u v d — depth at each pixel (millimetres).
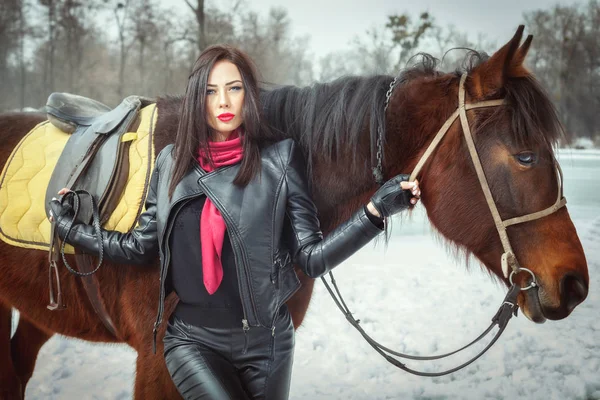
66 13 29766
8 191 2326
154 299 1957
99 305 2127
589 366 3900
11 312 2748
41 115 2764
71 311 2258
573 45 37906
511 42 1714
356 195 2016
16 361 2934
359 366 4031
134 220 2041
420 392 3590
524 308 1819
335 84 2055
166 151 1867
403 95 1961
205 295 1740
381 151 1930
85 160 2152
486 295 5699
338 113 1977
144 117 2252
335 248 1673
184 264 1752
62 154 2258
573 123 36844
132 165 2121
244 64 1759
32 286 2303
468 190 1821
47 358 4172
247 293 1674
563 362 3984
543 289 1750
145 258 1863
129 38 29469
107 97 30625
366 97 1977
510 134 1760
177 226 1754
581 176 18703
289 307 2068
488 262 1887
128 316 2037
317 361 4133
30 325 2926
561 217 1785
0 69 32375
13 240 2250
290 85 2154
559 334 4578
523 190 1755
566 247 1752
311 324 4871
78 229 1942
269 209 1702
